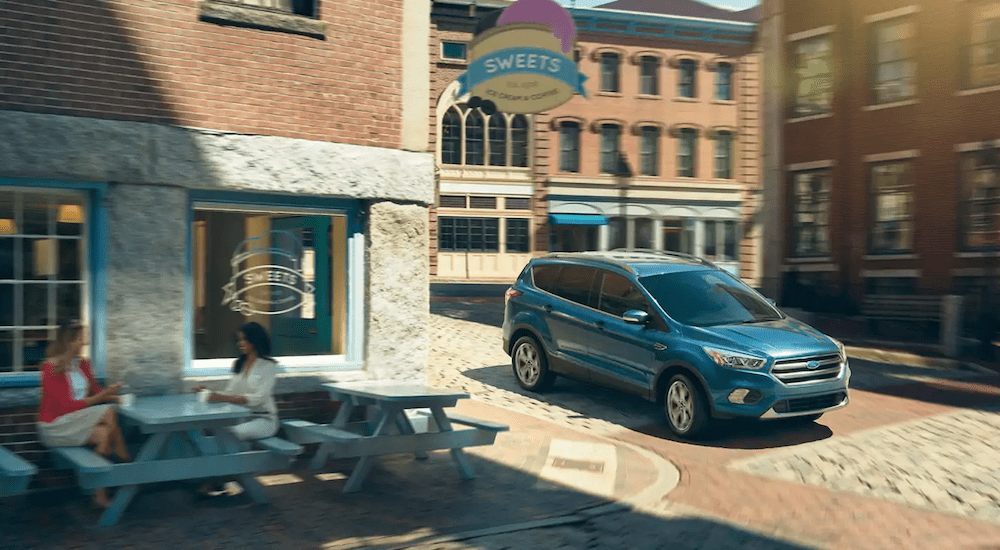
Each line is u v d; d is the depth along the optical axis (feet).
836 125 79.51
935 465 29.17
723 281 36.81
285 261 28.48
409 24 29.76
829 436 33.24
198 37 26.16
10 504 22.48
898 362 54.65
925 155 74.08
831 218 80.18
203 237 26.99
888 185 77.00
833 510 24.02
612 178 134.10
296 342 28.63
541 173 132.87
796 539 21.42
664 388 33.83
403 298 29.48
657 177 135.95
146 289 25.26
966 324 61.82
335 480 25.64
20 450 23.57
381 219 29.04
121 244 24.90
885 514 23.76
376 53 29.17
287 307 28.50
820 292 78.69
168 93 25.68
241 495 23.72
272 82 27.35
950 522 23.13
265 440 23.73
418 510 22.70
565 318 38.45
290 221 28.63
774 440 32.55
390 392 25.96
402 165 29.30
